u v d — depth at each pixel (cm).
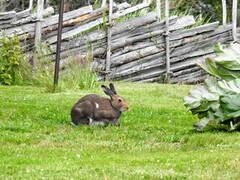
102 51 2323
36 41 2231
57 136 1226
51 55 2245
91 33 2320
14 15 2281
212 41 2412
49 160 1016
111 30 2333
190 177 884
